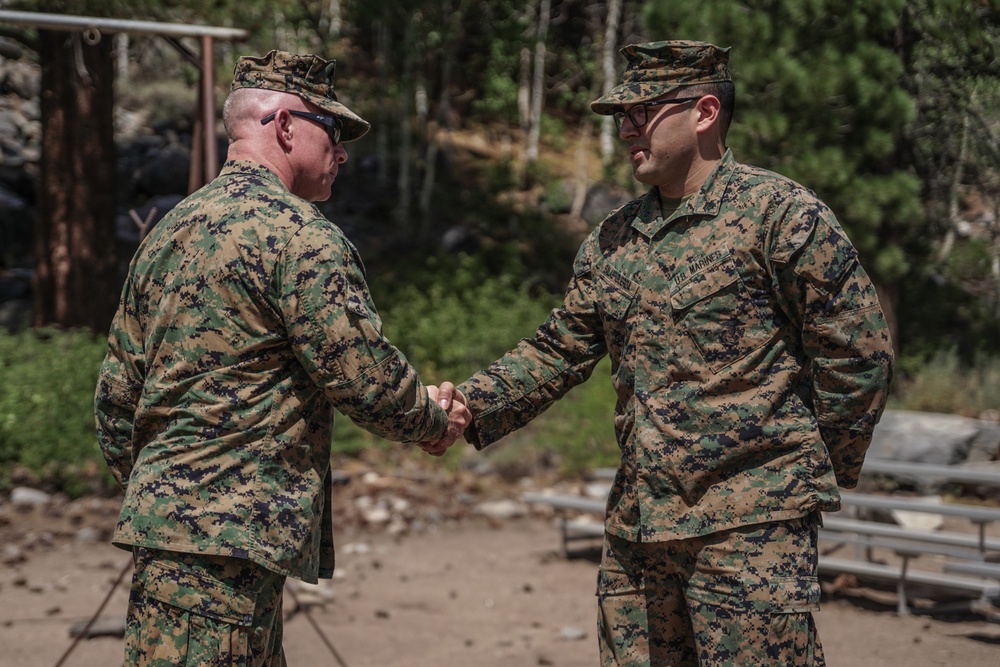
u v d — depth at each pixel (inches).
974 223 557.9
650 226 106.1
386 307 547.2
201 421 93.1
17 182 692.7
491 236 773.3
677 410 101.1
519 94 1000.9
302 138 102.8
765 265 98.9
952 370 446.9
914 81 386.0
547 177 882.8
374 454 381.1
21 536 271.4
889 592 219.8
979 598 210.7
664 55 103.6
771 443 98.7
